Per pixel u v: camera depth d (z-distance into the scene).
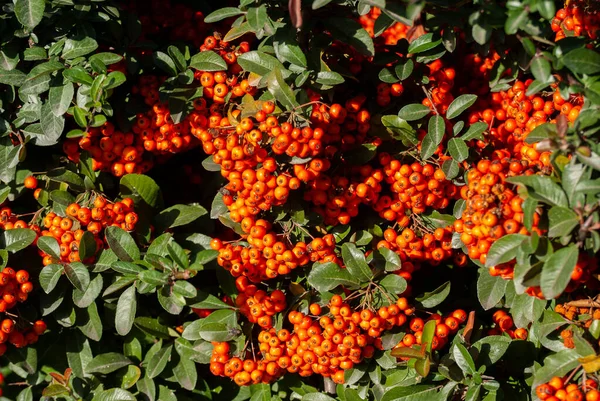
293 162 0.88
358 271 0.92
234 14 0.91
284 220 0.93
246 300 0.94
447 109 0.92
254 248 0.90
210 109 0.92
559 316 0.90
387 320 0.91
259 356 0.94
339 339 0.90
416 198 0.91
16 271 0.94
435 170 0.91
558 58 0.84
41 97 0.94
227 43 0.93
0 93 0.94
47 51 0.92
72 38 0.91
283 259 0.90
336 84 0.92
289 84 0.90
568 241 0.83
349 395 0.94
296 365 0.92
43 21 0.92
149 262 0.91
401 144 0.94
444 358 0.92
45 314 0.94
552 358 0.88
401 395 0.92
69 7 0.92
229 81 0.91
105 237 0.93
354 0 0.90
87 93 0.91
